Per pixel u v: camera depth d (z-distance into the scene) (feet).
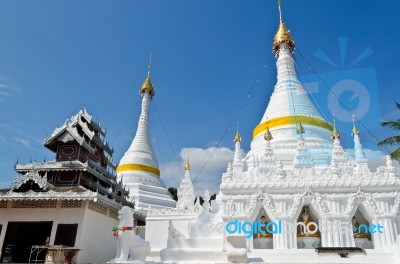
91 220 100.68
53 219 97.86
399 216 75.41
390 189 77.71
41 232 105.09
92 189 111.24
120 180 136.05
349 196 77.61
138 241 67.46
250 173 91.86
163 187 159.12
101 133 132.46
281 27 158.30
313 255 67.97
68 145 115.75
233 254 62.90
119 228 65.72
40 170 108.06
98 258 103.24
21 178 100.22
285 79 141.79
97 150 127.65
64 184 107.65
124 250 64.59
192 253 66.80
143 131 173.06
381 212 75.61
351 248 67.67
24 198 97.25
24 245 103.96
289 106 127.75
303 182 79.56
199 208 109.19
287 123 120.06
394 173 79.30
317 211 77.00
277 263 62.95
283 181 80.23
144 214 130.41
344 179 79.10
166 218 100.01
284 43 154.40
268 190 80.23
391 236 73.41
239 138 128.67
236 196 80.23
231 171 94.79
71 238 94.73
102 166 129.18
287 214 77.36
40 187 99.09
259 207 79.15
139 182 150.92
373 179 78.43
